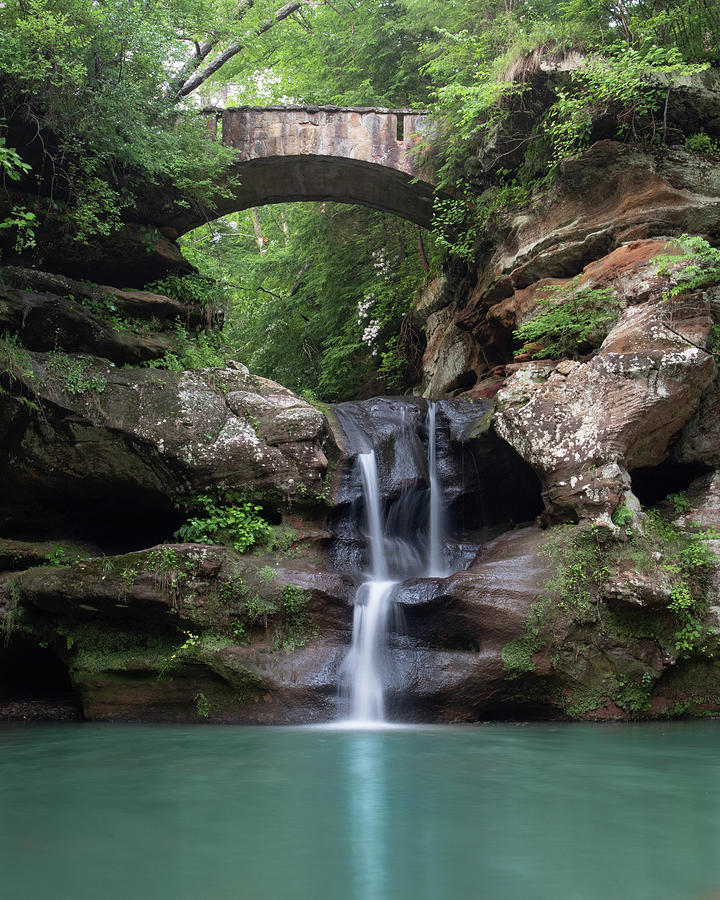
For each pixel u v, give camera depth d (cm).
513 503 1280
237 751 718
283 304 2336
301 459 1113
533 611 939
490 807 519
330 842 442
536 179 1444
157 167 1326
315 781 594
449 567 1155
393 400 1348
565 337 1265
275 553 1074
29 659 1075
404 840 445
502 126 1419
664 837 452
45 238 1301
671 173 1289
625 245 1248
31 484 1132
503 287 1459
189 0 1380
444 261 1758
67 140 1219
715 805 526
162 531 1227
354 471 1183
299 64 2173
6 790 566
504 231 1473
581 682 945
